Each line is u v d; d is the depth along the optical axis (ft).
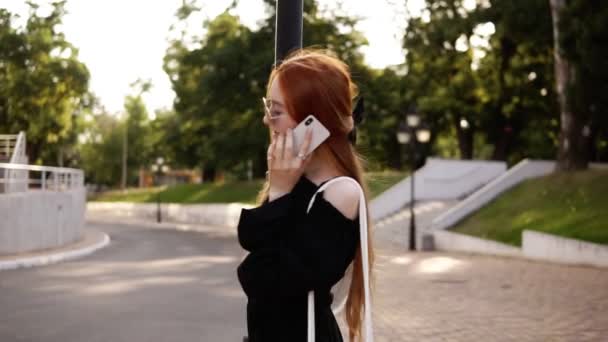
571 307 35.78
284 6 9.72
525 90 144.36
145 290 45.52
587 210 74.02
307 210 5.47
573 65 80.59
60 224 84.74
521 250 72.38
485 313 34.53
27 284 48.44
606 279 48.37
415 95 155.12
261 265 5.32
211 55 148.56
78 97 199.00
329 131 5.67
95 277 53.57
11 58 186.19
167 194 229.25
